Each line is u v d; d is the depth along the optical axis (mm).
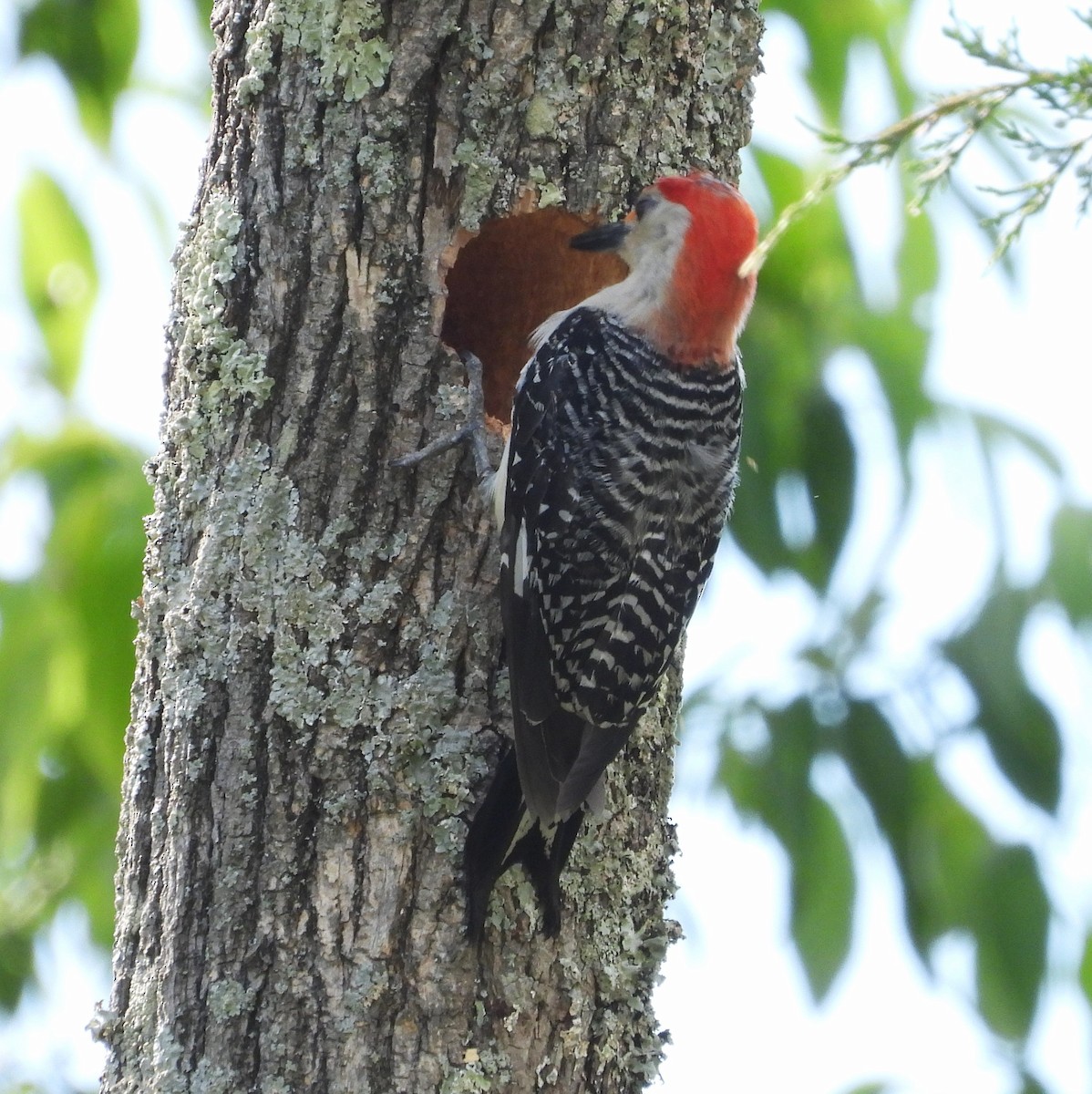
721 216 9188
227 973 8062
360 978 8070
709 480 9109
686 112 9469
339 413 8508
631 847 8930
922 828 11047
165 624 8531
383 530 8508
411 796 8297
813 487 11516
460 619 8547
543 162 8977
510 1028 8250
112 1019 8414
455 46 8805
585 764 8289
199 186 8961
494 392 10711
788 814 10852
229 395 8523
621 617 8586
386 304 8617
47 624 10547
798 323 12062
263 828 8164
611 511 8750
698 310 9195
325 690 8297
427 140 8758
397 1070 8047
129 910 8523
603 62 9094
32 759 10914
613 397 9039
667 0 9250
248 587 8336
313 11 8680
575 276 10398
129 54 12500
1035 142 6547
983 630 10820
